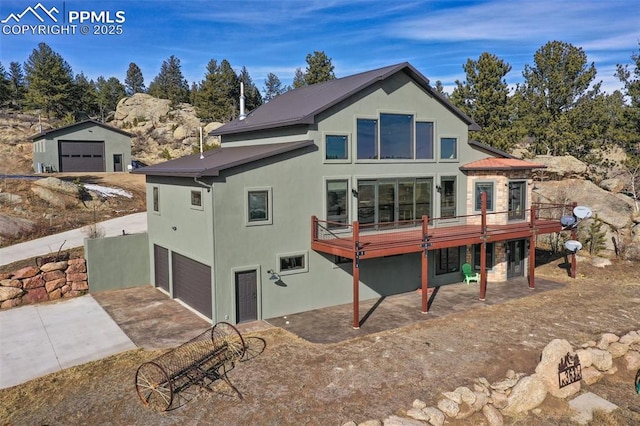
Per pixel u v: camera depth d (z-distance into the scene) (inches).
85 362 510.0
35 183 1150.3
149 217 824.9
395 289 784.3
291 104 826.8
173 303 722.8
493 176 844.0
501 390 464.4
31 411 414.0
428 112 805.2
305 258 682.2
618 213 1134.4
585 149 1380.4
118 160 1764.3
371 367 493.4
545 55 1429.6
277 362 504.1
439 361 510.9
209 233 610.9
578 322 643.5
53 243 886.4
